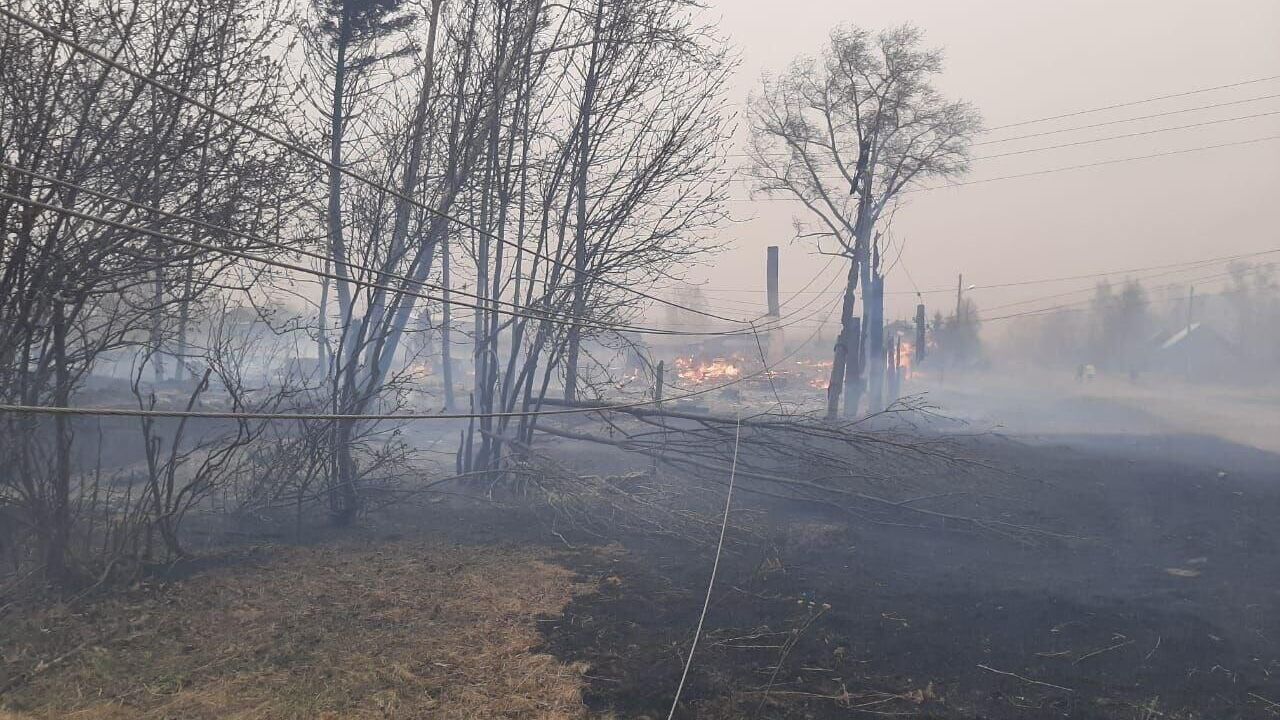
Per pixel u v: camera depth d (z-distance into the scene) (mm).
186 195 8250
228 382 9375
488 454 14570
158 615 7266
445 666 6473
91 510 8328
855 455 14883
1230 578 9766
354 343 13344
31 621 6840
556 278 14508
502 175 14734
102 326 8039
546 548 10594
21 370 7473
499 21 13586
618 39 14289
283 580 8508
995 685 6445
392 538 10672
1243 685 6496
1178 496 14844
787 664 6727
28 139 7125
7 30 6781
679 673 6453
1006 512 13391
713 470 13531
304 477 11438
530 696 5988
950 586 9320
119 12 7594
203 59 8086
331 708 5648
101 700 5637
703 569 9758
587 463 16078
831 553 10820
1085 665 6922
